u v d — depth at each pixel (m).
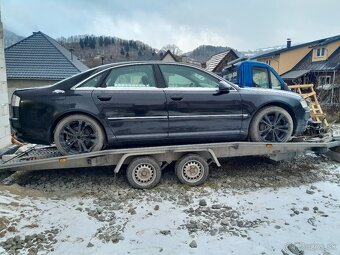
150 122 4.59
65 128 4.47
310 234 3.40
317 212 3.95
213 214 3.87
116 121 4.48
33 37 21.23
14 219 3.57
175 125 4.68
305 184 4.98
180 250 3.07
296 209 4.03
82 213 3.87
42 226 3.49
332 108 17.12
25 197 4.21
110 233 3.39
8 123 6.95
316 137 6.19
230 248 3.11
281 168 5.79
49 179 5.11
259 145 5.04
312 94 8.59
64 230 3.43
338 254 3.02
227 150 5.00
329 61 25.47
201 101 4.73
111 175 5.27
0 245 3.09
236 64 7.10
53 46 20.89
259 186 4.86
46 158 4.57
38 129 4.40
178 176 4.80
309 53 29.47
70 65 19.83
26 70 18.92
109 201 4.24
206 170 4.85
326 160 6.37
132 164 4.61
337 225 3.61
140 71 4.69
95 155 4.45
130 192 4.54
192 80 4.86
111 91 4.48
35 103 4.36
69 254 2.98
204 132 4.82
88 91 4.43
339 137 6.08
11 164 4.51
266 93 5.11
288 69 30.22
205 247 3.13
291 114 5.31
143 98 4.54
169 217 3.78
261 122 5.14
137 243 3.20
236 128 4.95
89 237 3.30
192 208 4.03
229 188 4.75
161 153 4.73
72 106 4.35
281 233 3.41
